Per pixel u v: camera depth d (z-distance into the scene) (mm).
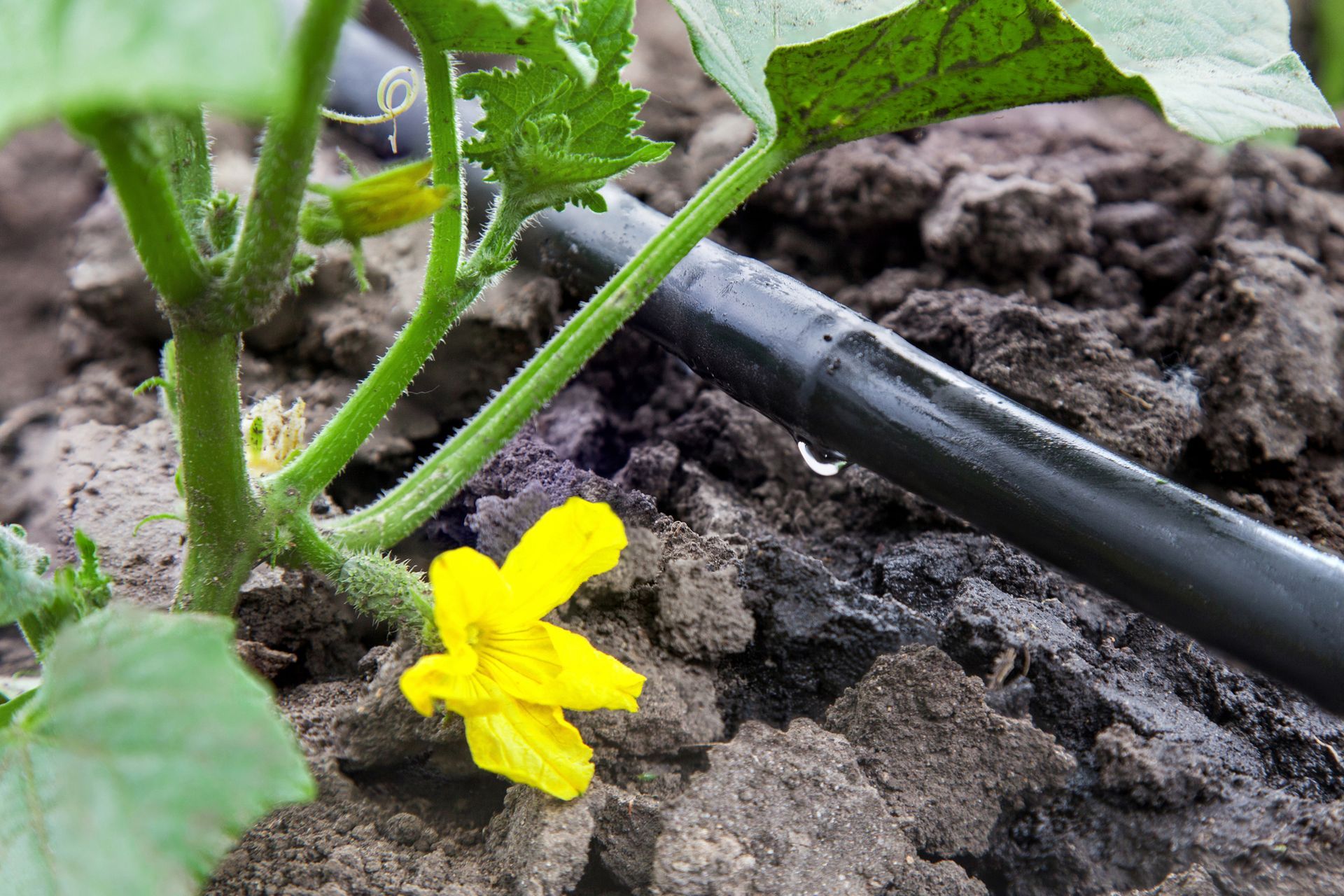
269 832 276
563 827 271
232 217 252
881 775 282
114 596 304
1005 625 296
